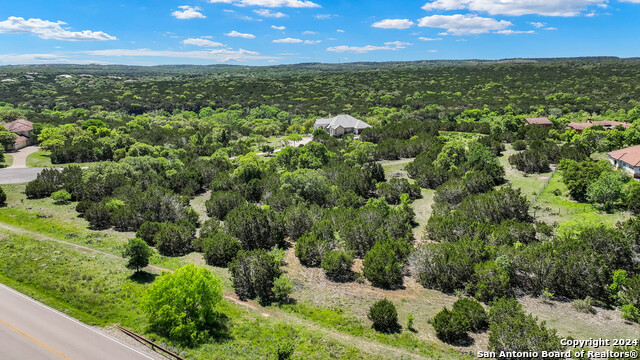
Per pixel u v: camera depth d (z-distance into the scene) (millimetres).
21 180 60656
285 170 63531
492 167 57062
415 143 78812
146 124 115875
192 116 154250
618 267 30406
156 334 23328
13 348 21562
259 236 39438
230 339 23406
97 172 57719
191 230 41562
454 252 31719
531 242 33688
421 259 32125
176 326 23125
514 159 64188
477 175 52281
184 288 23891
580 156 60969
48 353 21219
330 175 60531
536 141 71312
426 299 29547
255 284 29609
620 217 40281
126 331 23391
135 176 59219
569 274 28922
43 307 25875
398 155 78500
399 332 24969
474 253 31969
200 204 54125
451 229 37594
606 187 42844
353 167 62312
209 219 44594
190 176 60281
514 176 59594
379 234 37500
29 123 97000
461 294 30141
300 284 31859
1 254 33906
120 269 32406
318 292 30562
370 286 31688
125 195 49375
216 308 27016
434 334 24797
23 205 49719
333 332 24906
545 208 45438
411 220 45969
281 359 20859
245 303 28609
